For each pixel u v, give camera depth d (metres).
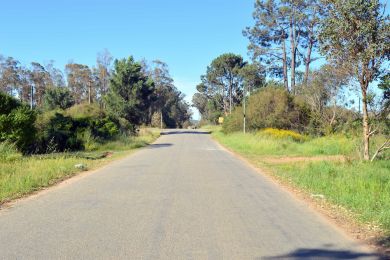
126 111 71.88
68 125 33.56
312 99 47.00
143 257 6.14
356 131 19.50
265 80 68.44
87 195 11.51
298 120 47.66
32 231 7.60
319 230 7.86
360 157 17.69
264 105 49.66
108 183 13.88
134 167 19.11
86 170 17.97
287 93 49.53
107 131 37.25
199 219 8.63
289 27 63.09
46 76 91.44
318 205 10.32
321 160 21.02
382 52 16.25
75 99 93.62
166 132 75.75
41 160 19.20
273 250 6.56
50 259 6.04
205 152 29.62
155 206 9.95
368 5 15.98
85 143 31.97
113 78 73.50
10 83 83.88
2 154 19.33
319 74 44.25
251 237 7.31
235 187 13.18
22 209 9.60
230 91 97.62
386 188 11.46
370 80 16.97
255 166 20.11
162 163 21.05
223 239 7.15
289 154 27.81
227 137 46.81
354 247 6.75
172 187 12.98
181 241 6.99
